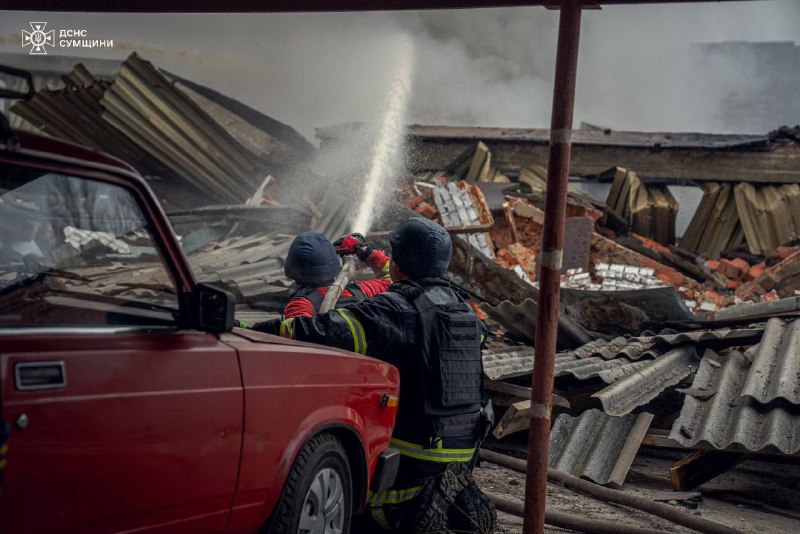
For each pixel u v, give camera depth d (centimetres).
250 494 285
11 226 233
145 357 246
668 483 600
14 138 222
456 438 396
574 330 802
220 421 269
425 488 388
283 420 298
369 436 356
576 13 355
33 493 213
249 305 973
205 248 1223
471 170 1827
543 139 1842
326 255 435
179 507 257
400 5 426
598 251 1423
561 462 581
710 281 1505
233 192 1531
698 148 1788
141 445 241
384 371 366
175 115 1488
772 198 1698
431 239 398
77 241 246
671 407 668
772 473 660
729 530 462
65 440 220
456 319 388
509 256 1359
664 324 830
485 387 640
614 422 623
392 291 391
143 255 260
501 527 452
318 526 325
